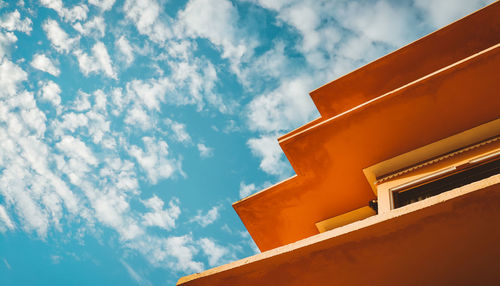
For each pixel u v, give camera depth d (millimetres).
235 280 4406
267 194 8008
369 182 7121
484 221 3355
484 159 5562
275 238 8453
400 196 6035
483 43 7301
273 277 4258
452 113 6258
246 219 8391
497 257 3396
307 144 7145
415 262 3684
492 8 7273
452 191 3496
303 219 8055
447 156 6289
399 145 6738
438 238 3531
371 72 7977
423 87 6246
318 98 8320
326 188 7570
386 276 3850
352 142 6926
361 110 6672
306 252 3973
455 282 3615
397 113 6504
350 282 3996
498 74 5828
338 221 7754
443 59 7574
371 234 3695
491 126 6129
